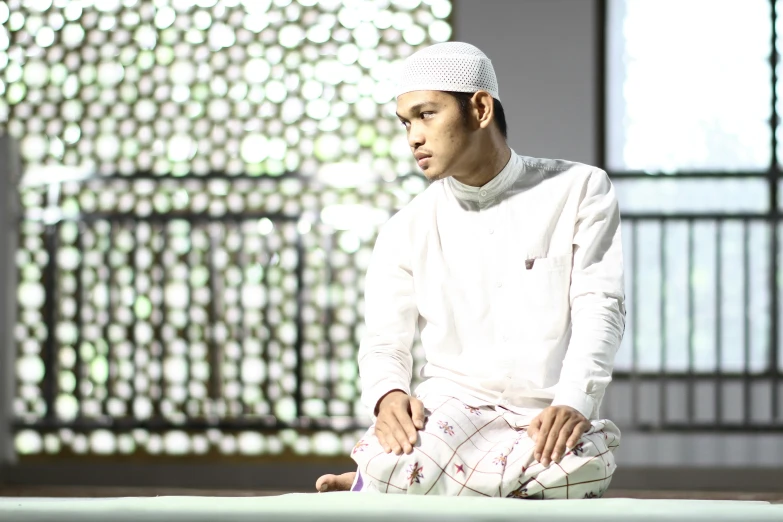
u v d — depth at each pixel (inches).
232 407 285.3
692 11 293.0
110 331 282.4
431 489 93.0
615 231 103.0
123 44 297.1
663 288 252.5
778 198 285.7
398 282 106.5
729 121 291.4
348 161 293.9
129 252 269.4
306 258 282.5
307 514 71.6
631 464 241.4
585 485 92.4
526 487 92.7
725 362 285.1
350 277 282.5
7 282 255.0
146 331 281.0
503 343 101.9
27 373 280.5
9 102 296.4
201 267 283.9
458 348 103.7
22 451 276.5
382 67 293.4
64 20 296.8
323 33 294.5
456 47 100.8
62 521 72.4
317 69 294.5
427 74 98.9
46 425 259.4
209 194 293.0
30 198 285.7
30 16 296.7
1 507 73.4
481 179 103.2
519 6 296.7
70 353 281.9
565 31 295.7
